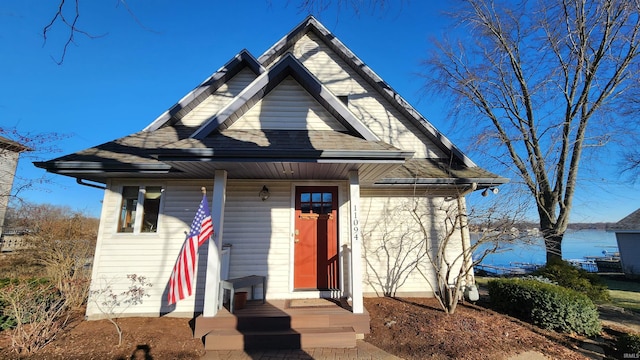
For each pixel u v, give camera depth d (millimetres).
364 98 8969
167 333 5297
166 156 4812
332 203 7113
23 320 4867
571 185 11336
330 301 6148
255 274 6668
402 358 4348
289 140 5453
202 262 6594
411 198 7816
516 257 12578
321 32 9188
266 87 6160
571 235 11352
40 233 9914
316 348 4727
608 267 21312
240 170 5789
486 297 8117
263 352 4613
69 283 6520
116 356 4418
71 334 5207
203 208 5328
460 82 12914
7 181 11414
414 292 7461
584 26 10672
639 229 18172
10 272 9430
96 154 6379
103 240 6465
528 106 12258
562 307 5719
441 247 6816
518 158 12297
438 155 8594
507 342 4910
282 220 6934
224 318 5070
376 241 7598
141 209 6684
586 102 11094
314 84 6043
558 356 4574
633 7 9812
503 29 12195
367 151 4922
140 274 6434
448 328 5305
